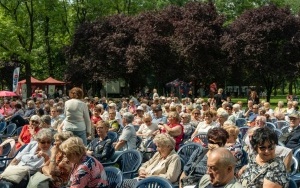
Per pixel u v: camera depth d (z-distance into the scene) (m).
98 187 6.11
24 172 6.98
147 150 11.46
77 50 45.56
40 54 49.53
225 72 41.34
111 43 42.72
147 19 43.56
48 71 51.81
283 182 5.43
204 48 40.00
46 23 47.94
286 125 14.88
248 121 15.91
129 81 45.94
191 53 39.91
